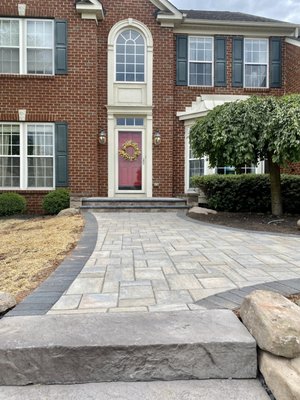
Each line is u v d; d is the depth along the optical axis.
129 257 4.34
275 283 3.24
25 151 10.38
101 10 10.27
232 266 3.90
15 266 4.02
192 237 5.75
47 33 10.29
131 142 11.08
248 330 2.18
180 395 1.90
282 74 11.47
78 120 10.43
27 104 10.25
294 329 1.97
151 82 10.98
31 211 10.36
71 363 1.99
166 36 11.01
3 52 10.21
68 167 10.45
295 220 7.80
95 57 10.43
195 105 11.03
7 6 10.01
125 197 10.78
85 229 6.44
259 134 7.17
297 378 1.78
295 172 10.22
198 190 10.27
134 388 1.96
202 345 2.04
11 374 1.98
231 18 11.76
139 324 2.26
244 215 8.72
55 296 2.92
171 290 3.08
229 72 11.35
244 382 2.02
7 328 2.21
